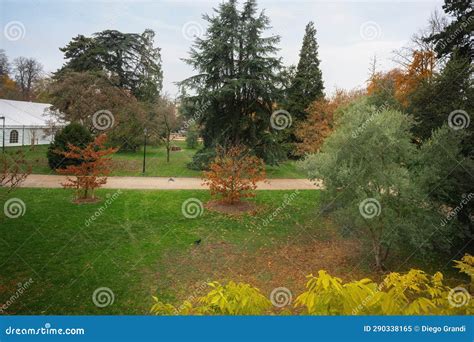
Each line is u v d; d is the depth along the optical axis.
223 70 18.97
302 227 10.52
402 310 2.37
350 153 7.55
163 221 10.38
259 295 2.64
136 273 6.90
